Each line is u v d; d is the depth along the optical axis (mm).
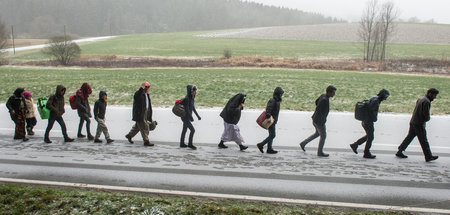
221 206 5352
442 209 5543
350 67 29734
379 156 8422
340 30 82500
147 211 5109
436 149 9055
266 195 5996
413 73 27328
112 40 72250
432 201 5855
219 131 10758
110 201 5418
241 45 55719
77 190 5918
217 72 25797
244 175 6980
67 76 23516
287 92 17984
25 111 9625
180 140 9109
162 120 12273
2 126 11219
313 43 58906
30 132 10109
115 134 10328
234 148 9016
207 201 5566
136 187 6285
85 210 5145
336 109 14594
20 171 7055
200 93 17578
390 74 25969
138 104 8906
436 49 48438
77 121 12023
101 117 9273
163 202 5414
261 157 8234
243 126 11492
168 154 8383
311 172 7207
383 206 5609
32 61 37188
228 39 68125
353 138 10133
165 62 35375
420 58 39219
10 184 6180
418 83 21188
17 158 7906
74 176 6809
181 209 5168
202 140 9734
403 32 72062
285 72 26016
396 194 6129
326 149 9008
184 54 43938
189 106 8812
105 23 189750
